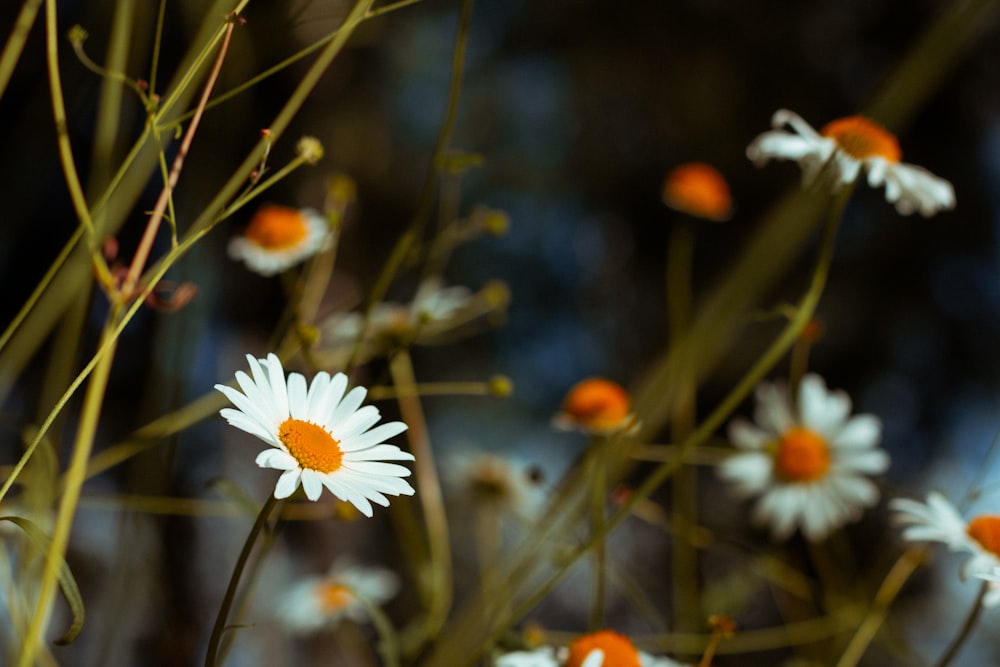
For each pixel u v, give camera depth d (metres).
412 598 1.07
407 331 0.66
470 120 1.40
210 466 0.96
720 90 1.39
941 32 0.70
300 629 0.79
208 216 0.62
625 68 1.40
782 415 0.76
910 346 1.36
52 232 0.91
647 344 1.42
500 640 0.65
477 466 0.79
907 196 0.66
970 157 1.36
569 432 1.40
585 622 1.17
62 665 0.84
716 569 1.24
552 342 1.44
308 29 0.81
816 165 0.66
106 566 0.87
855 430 0.75
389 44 1.29
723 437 1.32
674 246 1.39
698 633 0.74
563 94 1.43
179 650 0.78
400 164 1.32
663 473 0.65
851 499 0.75
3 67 0.60
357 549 1.08
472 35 1.42
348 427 0.59
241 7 0.61
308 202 1.05
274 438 0.58
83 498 0.66
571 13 1.41
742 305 0.80
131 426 0.90
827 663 0.74
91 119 0.74
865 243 1.36
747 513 1.27
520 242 1.43
